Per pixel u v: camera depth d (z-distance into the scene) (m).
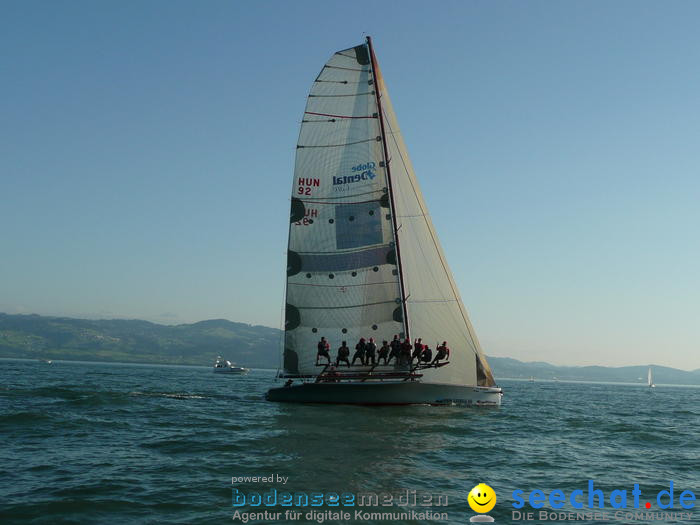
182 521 11.95
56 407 29.77
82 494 13.55
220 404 34.41
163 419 26.78
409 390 32.72
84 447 19.38
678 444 25.19
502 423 29.41
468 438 23.61
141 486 14.41
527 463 19.17
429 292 35.47
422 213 36.12
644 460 20.77
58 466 16.45
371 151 35.38
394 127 36.31
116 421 25.58
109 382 59.97
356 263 34.84
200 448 19.39
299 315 35.03
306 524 11.89
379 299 34.69
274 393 34.94
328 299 34.88
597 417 37.38
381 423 26.23
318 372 34.59
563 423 31.41
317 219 35.19
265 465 16.83
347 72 35.72
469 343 35.25
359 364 34.22
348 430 23.84
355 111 35.56
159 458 17.80
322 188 35.28
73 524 11.55
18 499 13.05
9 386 43.38
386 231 35.03
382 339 34.62
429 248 35.88
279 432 22.94
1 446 19.06
